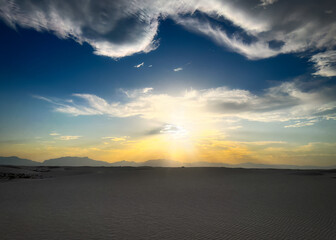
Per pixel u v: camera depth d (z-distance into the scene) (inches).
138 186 1077.1
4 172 1659.7
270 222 454.9
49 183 1222.3
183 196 779.4
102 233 385.4
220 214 520.1
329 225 433.4
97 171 2407.7
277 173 1966.0
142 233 386.3
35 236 369.1
